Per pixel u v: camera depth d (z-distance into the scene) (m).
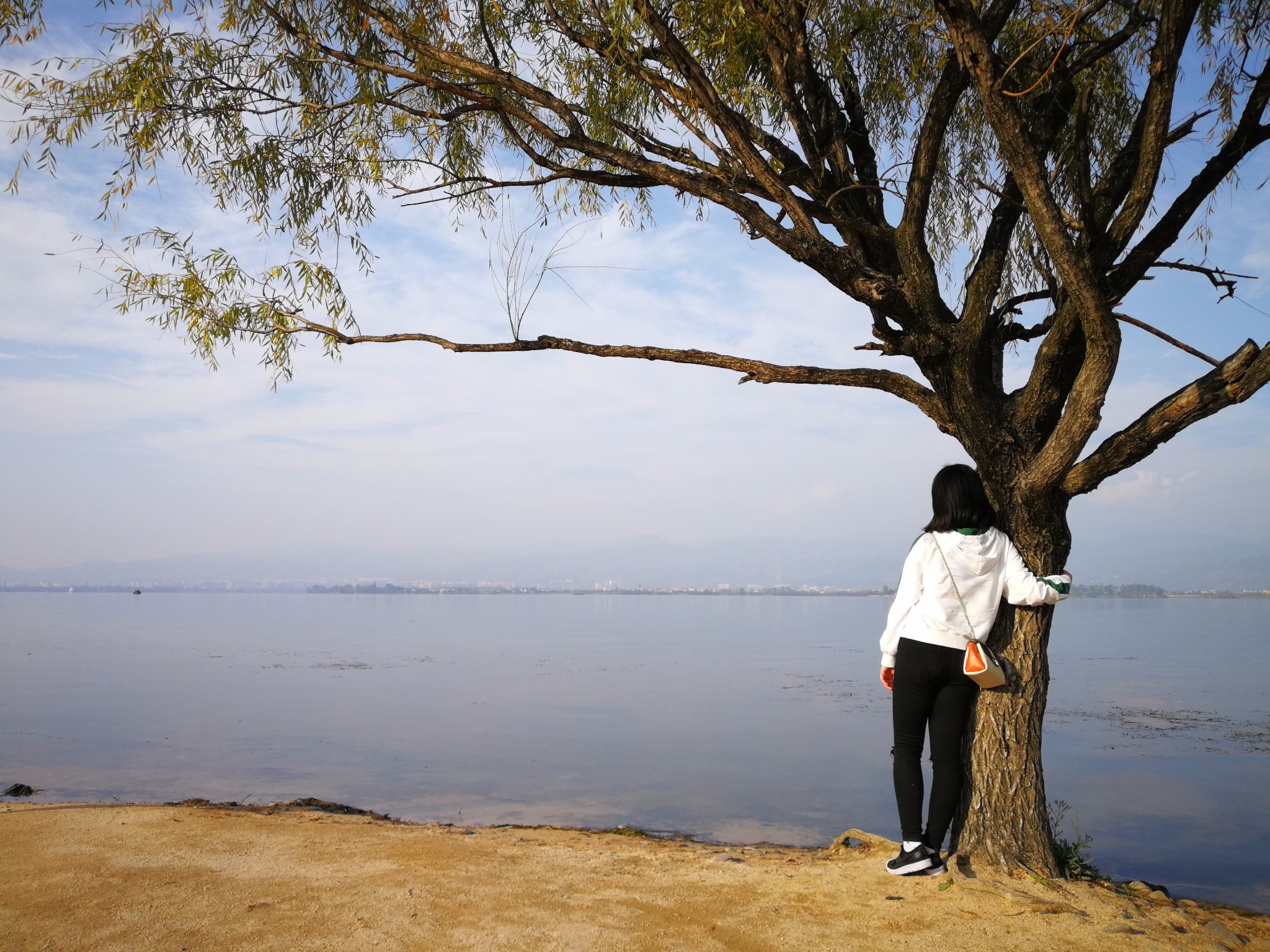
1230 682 18.28
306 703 14.45
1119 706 14.32
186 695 15.38
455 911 3.36
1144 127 3.68
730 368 4.42
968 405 4.09
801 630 45.53
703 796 7.98
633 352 4.49
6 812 4.93
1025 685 3.98
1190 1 3.22
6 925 3.11
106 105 4.63
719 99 4.08
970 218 6.02
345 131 5.40
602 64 5.39
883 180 4.41
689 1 4.59
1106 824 6.96
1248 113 4.10
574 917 3.32
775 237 4.25
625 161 4.49
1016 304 4.41
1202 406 3.41
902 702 3.83
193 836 4.46
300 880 3.72
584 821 7.06
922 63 5.34
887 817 7.27
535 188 6.00
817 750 10.41
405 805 7.50
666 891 3.66
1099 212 4.34
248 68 5.14
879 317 4.27
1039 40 3.24
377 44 5.16
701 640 36.22
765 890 3.68
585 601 160.00
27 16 4.52
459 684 18.05
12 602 119.62
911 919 3.30
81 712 13.09
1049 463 3.69
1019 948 3.04
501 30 5.30
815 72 4.98
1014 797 3.92
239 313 4.62
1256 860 5.96
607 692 16.72
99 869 3.81
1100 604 121.38
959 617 3.75
